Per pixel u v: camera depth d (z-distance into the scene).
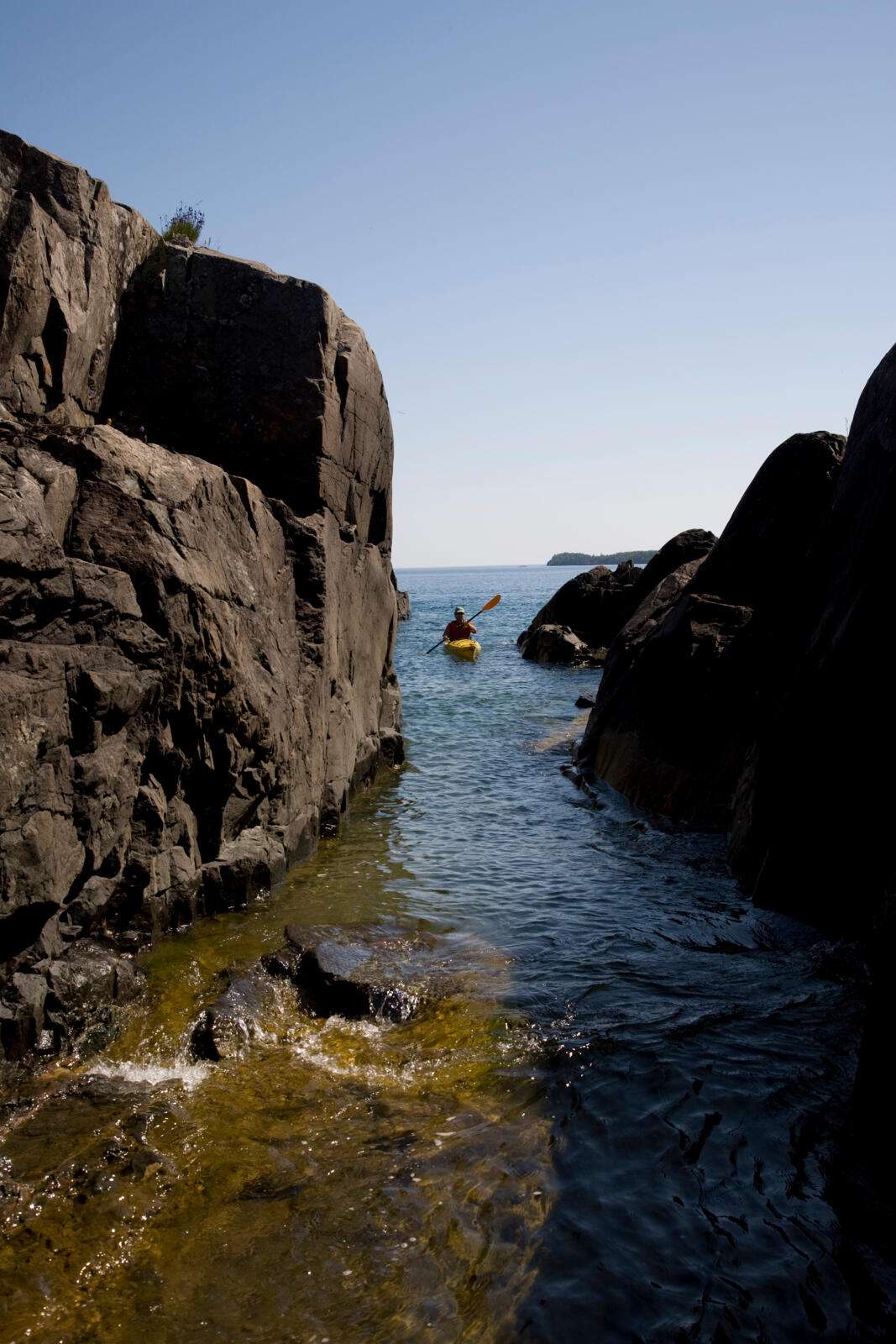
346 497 12.34
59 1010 6.00
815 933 7.96
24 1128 5.12
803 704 8.38
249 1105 5.51
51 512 6.79
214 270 10.73
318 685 10.86
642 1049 6.14
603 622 36.19
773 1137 5.14
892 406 7.90
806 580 9.62
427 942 7.96
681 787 12.19
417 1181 4.79
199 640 7.70
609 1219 4.50
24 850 5.70
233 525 9.02
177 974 7.07
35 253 8.13
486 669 31.44
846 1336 3.78
